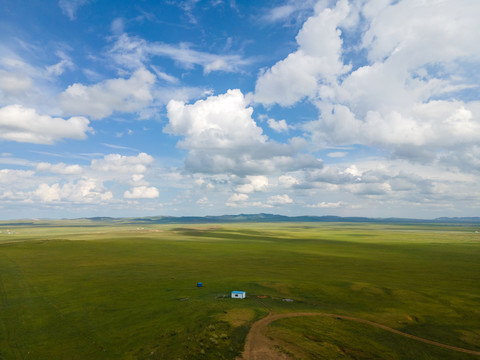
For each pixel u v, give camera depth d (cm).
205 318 5178
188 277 9525
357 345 4622
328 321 5512
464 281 9800
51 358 4175
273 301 6656
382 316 6141
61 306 6388
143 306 6306
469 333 5469
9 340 4744
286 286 8256
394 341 4962
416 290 8362
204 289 7850
